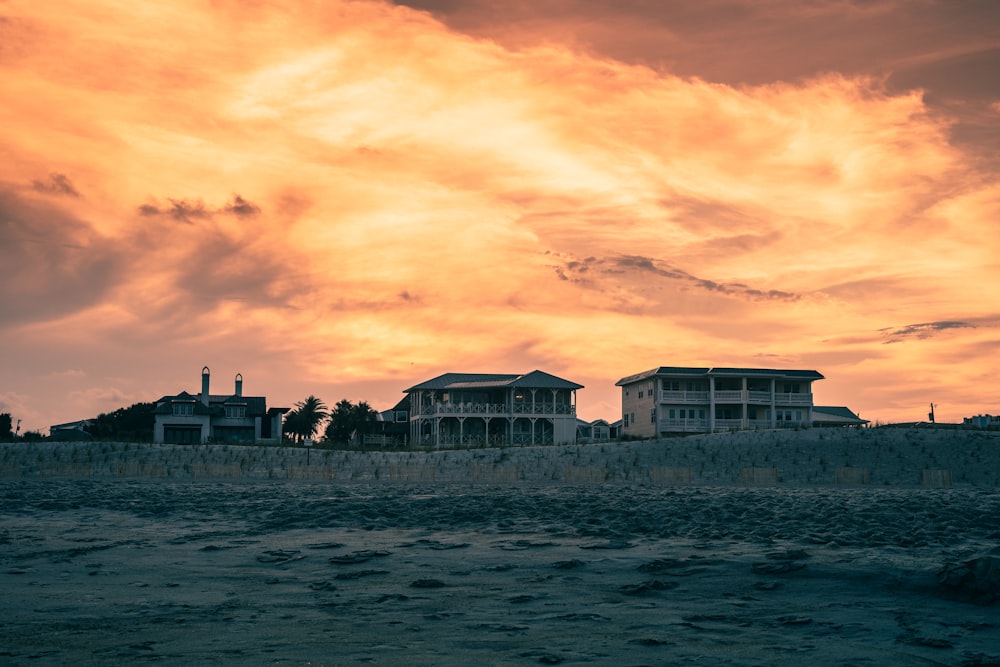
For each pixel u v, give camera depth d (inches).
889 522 962.7
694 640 532.1
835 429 2598.4
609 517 1030.4
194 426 3779.5
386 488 1512.1
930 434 2463.1
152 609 610.9
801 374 3722.9
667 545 844.0
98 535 947.3
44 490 1450.5
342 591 673.0
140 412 4065.0
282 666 474.0
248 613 599.5
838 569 707.4
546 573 730.8
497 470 1865.2
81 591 670.5
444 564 773.3
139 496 1336.1
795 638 538.3
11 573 738.2
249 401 3951.8
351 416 4101.9
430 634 543.8
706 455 2284.7
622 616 591.8
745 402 3636.8
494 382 3718.0
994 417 3754.9
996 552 784.3
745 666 479.8
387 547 858.1
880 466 2089.1
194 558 810.2
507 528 967.0
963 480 1883.6
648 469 2055.9
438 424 3676.2
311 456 2341.3
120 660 485.1
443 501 1170.6
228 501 1251.2
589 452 2357.3
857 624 569.9
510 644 521.0
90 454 2251.5
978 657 500.4
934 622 574.2
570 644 521.3
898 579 674.8
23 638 532.1
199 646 514.0
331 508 1104.2
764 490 1462.8
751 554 780.6
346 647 513.0
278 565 777.6
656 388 3693.4
